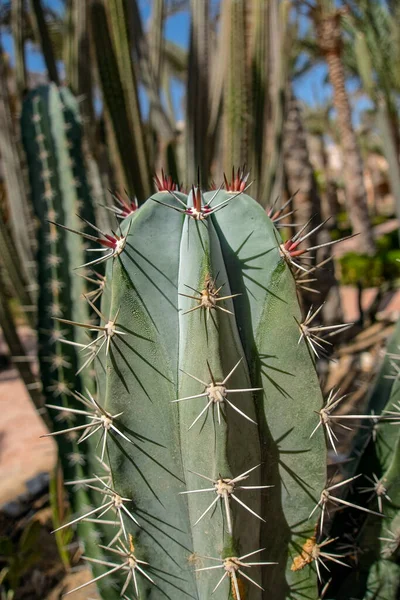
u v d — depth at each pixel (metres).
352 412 0.70
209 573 0.33
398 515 0.36
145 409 0.33
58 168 0.53
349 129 2.96
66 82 0.66
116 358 0.32
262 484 0.34
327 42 2.09
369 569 0.37
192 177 0.62
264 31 0.56
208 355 0.30
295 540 0.34
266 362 0.33
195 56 0.61
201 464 0.31
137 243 0.32
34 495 0.72
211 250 0.31
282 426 0.33
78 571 0.59
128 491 0.33
